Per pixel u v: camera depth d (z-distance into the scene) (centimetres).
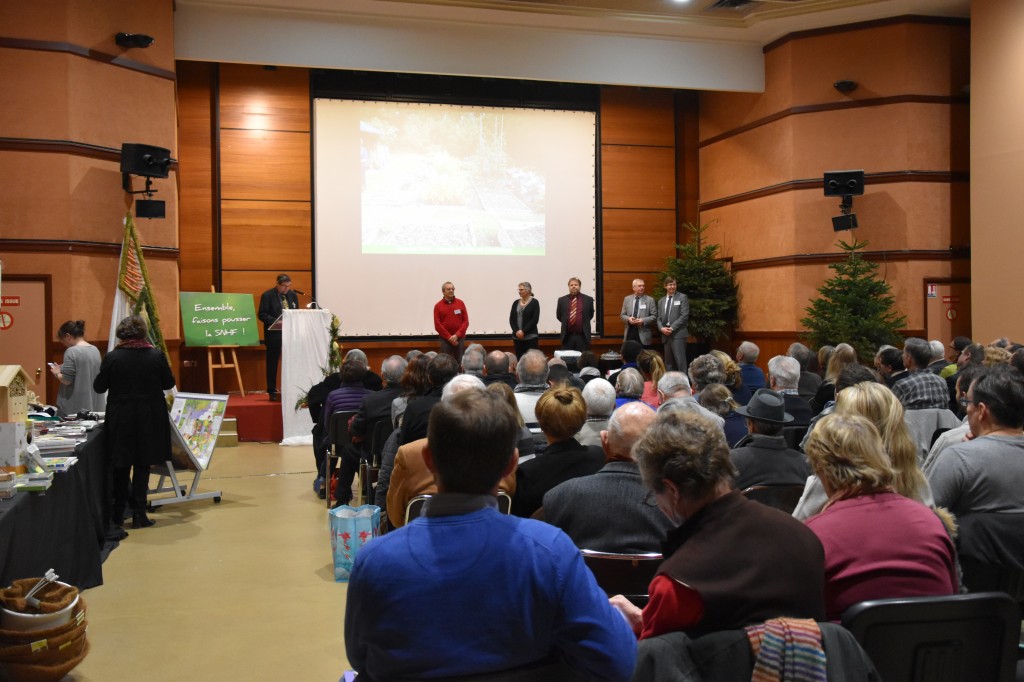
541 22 1053
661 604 165
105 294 838
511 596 143
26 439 365
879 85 1049
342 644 363
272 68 1088
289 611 404
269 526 564
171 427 582
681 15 1046
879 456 206
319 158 1105
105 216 841
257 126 1084
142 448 545
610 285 1212
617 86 1218
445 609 142
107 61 845
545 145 1188
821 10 1022
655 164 1236
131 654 351
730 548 166
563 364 574
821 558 170
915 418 440
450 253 1150
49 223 800
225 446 899
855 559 195
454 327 1057
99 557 447
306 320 898
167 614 399
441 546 145
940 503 272
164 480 712
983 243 957
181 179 1068
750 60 1130
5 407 362
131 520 585
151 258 887
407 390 476
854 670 153
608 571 234
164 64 904
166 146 903
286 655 351
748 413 321
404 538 147
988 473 268
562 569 145
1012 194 924
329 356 895
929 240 1041
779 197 1105
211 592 432
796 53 1084
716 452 175
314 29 1008
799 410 479
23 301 793
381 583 143
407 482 337
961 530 265
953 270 1047
